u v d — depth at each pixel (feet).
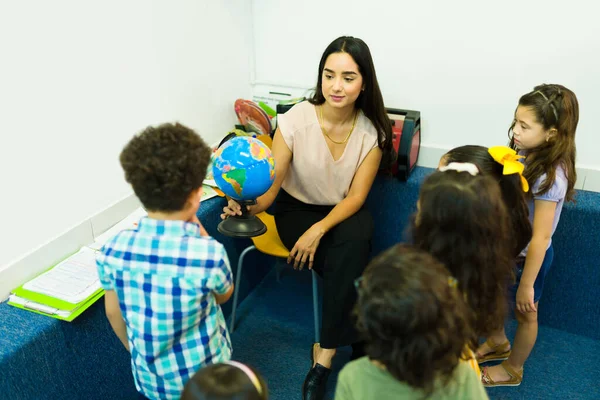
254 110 7.25
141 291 3.59
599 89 6.18
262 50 7.80
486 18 6.33
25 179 4.61
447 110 7.02
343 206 6.02
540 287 5.53
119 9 5.34
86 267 4.97
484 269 3.48
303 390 5.81
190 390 2.65
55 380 4.46
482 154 4.44
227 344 4.35
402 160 6.70
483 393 3.09
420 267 2.82
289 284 8.04
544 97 4.79
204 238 3.67
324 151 6.10
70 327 4.51
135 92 5.79
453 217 3.36
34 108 4.59
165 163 3.42
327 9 7.08
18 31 4.33
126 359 5.36
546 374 6.37
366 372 3.06
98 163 5.44
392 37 6.89
